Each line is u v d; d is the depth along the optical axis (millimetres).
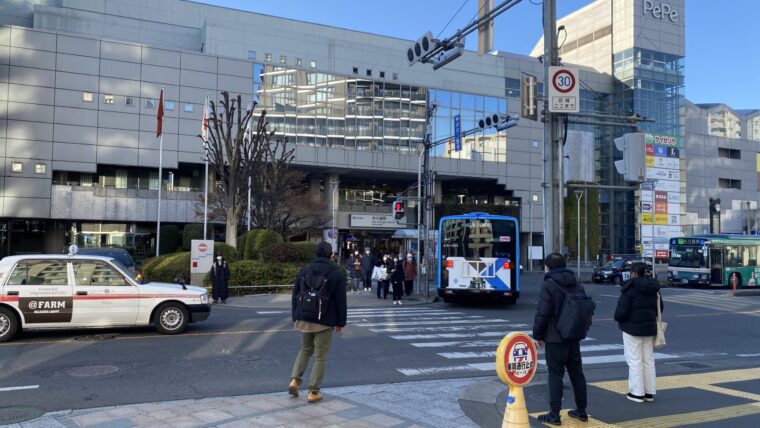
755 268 32625
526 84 10094
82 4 46531
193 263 22469
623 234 62875
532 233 58594
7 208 39594
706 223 67500
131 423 5746
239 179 28016
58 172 43031
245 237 27469
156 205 44469
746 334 14023
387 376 8570
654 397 7371
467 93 55156
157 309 11672
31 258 10953
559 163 9633
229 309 17891
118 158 42562
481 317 16375
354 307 19234
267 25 52312
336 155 48781
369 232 55438
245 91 46094
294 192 38938
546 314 6102
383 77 51688
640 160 10906
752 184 75750
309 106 48344
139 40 47469
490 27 11383
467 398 7129
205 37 46438
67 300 10875
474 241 19453
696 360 10578
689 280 32656
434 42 12492
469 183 59062
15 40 40125
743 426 6172
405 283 22906
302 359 6863
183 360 9266
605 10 67938
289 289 23156
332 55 50094
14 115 39938
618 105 65312
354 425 5777
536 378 8617
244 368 8773
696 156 71312
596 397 7391
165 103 43906
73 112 41531
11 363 8797
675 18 67188
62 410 6355
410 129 51969
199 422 5793
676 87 66562
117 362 8992
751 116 77500
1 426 5648
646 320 7133
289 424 5762
